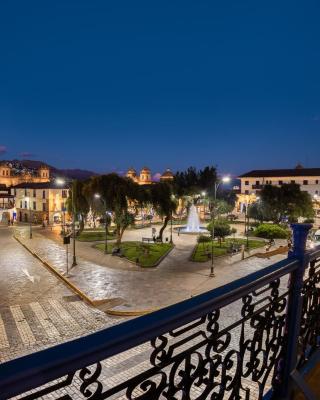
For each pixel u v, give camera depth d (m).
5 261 33.41
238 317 15.42
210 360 2.08
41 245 42.19
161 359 1.71
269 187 55.84
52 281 25.75
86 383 1.31
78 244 43.16
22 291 23.00
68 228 59.25
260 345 2.63
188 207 73.44
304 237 2.89
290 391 2.98
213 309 1.83
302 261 2.88
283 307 2.88
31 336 15.73
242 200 89.88
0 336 15.67
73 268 29.38
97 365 1.32
